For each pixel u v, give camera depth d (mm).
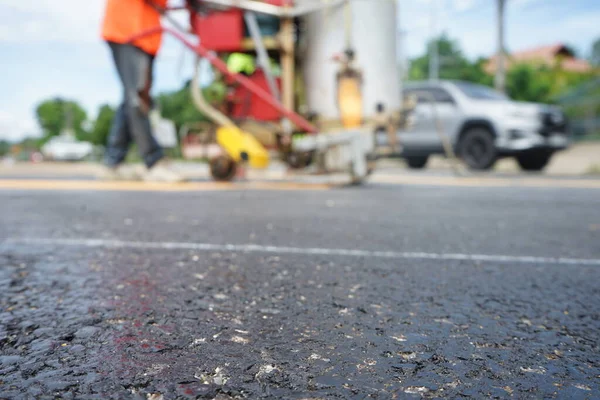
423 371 731
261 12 4820
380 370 732
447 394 654
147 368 730
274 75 5207
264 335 888
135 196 3990
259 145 4961
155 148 5449
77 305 1077
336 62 4992
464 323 979
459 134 8867
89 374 708
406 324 965
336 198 3883
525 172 9367
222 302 1111
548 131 8453
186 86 5039
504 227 2455
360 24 4977
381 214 2924
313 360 769
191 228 2338
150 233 2184
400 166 12406
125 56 4719
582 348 848
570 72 36094
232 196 3998
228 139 4969
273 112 5055
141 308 1057
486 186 5383
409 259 1646
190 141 5715
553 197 4164
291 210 3090
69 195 4094
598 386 690
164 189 4668
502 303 1137
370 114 5016
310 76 5113
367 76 4992
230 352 800
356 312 1044
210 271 1438
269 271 1442
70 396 638
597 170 9586
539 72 35875
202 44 4969
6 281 1301
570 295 1222
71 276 1362
